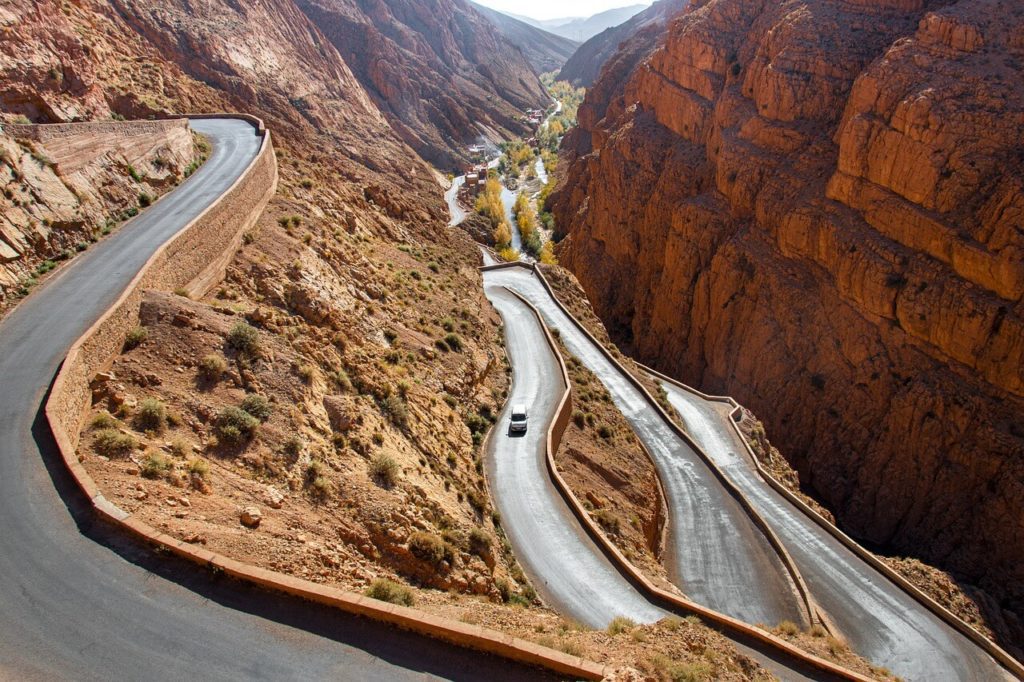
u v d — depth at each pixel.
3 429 19.05
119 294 24.80
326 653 15.29
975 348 48.03
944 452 49.47
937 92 52.06
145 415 20.52
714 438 52.41
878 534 52.03
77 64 41.69
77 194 30.08
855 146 56.69
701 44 89.94
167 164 37.34
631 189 94.88
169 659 14.59
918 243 52.28
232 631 15.40
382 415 28.12
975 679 30.17
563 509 32.00
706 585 33.81
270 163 43.56
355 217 48.59
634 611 25.05
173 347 23.81
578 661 15.62
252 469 20.75
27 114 36.19
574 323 62.38
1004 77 51.12
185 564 16.69
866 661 27.22
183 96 56.69
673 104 94.69
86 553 16.48
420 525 22.30
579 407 44.88
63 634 14.77
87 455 18.72
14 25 37.59
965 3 57.12
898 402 51.97
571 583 26.72
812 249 61.44
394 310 39.75
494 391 43.06
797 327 61.50
